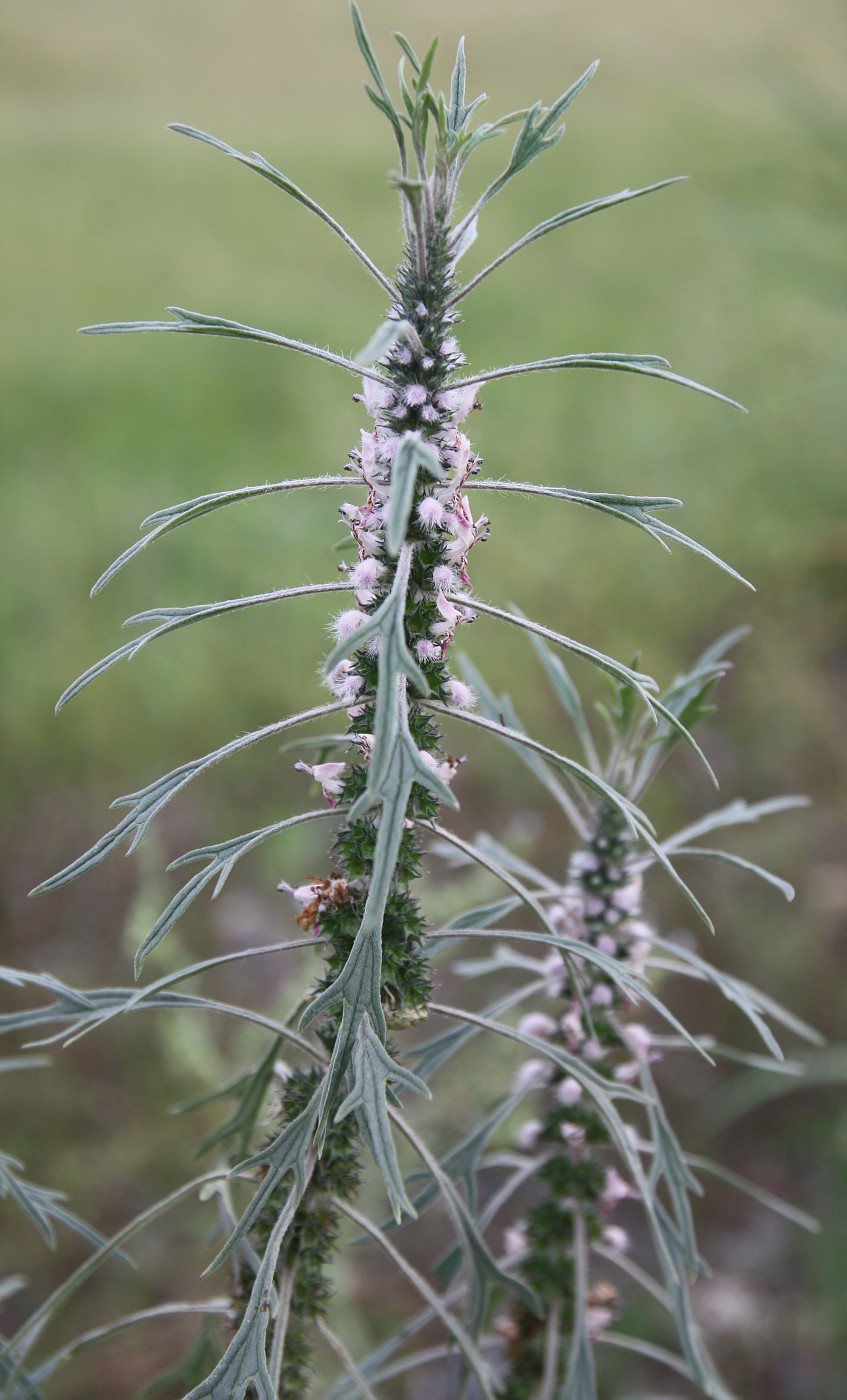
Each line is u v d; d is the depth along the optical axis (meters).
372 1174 3.51
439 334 1.54
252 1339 1.52
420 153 1.46
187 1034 3.50
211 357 9.06
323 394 7.96
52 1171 4.05
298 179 11.28
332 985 1.44
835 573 6.88
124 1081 4.36
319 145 12.80
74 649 6.24
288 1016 1.89
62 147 13.91
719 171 7.34
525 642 6.26
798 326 7.79
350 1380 2.25
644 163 12.66
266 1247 1.65
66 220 11.58
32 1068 4.38
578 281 10.12
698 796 5.71
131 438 7.99
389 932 1.66
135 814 1.49
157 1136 4.16
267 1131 1.83
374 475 1.55
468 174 11.95
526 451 7.14
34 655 6.17
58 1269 3.87
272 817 5.47
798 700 6.06
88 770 5.70
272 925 5.05
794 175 6.75
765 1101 4.56
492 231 10.80
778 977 4.72
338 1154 1.74
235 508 7.06
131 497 7.30
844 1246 3.79
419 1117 3.59
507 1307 2.47
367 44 1.45
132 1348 3.62
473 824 5.38
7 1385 1.88
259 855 5.34
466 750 5.71
